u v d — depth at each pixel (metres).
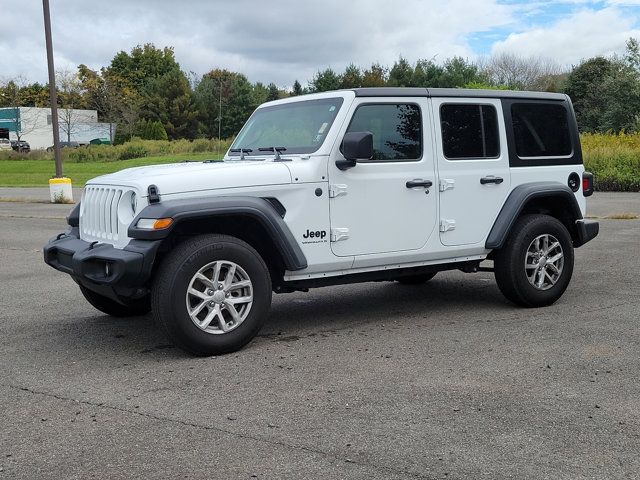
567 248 6.77
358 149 5.38
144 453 3.55
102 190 5.54
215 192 5.18
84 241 5.66
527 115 6.79
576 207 6.95
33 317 6.70
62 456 3.53
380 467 3.35
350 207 5.75
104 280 5.03
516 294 6.56
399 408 4.10
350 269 5.89
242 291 5.36
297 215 5.51
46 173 35.97
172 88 66.38
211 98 66.75
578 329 5.86
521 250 6.50
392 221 5.96
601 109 44.16
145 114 66.50
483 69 65.62
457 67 54.78
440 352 5.25
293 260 5.41
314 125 5.90
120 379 4.74
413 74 54.00
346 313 6.66
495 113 6.56
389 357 5.14
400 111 6.04
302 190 5.52
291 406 4.16
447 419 3.92
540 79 64.06
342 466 3.36
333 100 5.91
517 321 6.18
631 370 4.75
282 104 6.42
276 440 3.67
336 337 5.75
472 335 5.73
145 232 4.91
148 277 4.97
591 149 21.67
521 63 66.00
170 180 5.09
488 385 4.48
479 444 3.59
